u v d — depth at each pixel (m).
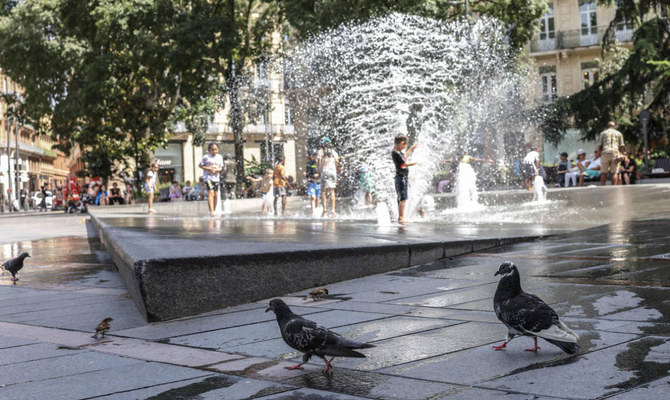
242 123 37.94
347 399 3.28
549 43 50.59
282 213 18.80
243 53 38.16
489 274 6.95
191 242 7.58
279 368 3.91
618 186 22.45
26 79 37.69
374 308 5.54
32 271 9.70
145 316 5.58
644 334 4.13
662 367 3.44
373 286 6.66
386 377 3.61
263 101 37.72
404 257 7.80
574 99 37.41
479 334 4.42
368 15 30.08
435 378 3.53
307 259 6.70
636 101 38.00
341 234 9.49
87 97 36.03
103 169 39.16
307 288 6.70
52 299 7.01
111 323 5.59
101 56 35.53
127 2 34.03
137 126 38.47
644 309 4.82
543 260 7.60
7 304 6.82
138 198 38.31
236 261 6.13
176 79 37.72
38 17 35.91
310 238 8.54
